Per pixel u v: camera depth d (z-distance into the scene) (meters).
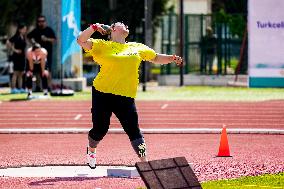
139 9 75.81
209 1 83.00
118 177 21.41
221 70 66.25
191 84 66.56
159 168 16.05
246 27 64.31
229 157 25.52
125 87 21.09
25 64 51.81
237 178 20.92
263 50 59.50
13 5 72.75
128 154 26.34
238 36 65.94
